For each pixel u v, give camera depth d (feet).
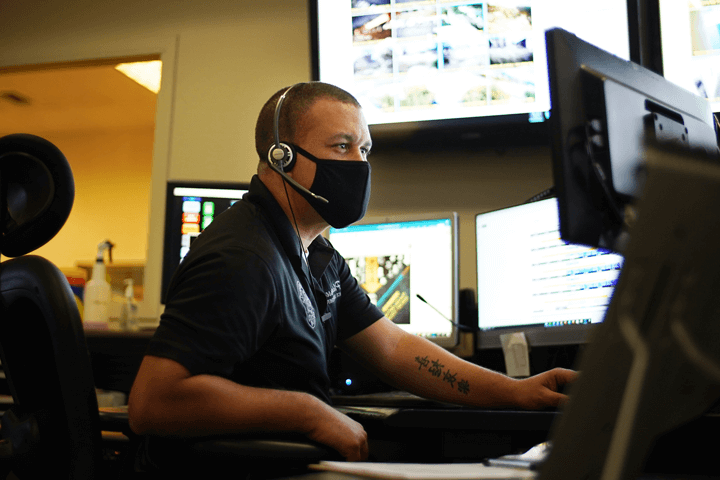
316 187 3.37
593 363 1.10
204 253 2.75
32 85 13.29
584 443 1.17
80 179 16.26
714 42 5.65
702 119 3.57
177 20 8.07
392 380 3.78
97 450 2.61
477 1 6.25
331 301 3.61
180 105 7.77
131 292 8.00
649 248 1.05
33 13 8.71
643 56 5.71
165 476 2.45
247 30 7.77
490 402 3.37
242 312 2.60
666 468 3.02
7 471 2.79
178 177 7.57
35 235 2.71
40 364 2.72
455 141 6.21
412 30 6.40
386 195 6.45
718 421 2.52
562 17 5.93
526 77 5.99
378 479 1.75
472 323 5.62
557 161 2.93
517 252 4.98
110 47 8.26
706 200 1.04
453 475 1.64
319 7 6.65
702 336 1.13
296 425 2.51
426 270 5.39
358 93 6.44
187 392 2.41
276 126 3.44
